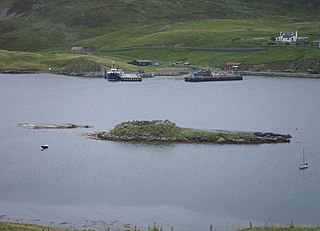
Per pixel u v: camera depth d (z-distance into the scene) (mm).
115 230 118688
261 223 122688
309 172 160750
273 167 166250
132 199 140125
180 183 151750
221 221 124812
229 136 199375
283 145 194375
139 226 122062
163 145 195250
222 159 175875
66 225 122312
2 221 123562
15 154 185750
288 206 133125
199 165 169375
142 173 161875
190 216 128125
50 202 138250
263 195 141125
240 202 136500
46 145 193625
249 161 173250
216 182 152375
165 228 120750
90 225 122562
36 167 169125
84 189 148000
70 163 173250
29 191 146375
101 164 171875
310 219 124688
